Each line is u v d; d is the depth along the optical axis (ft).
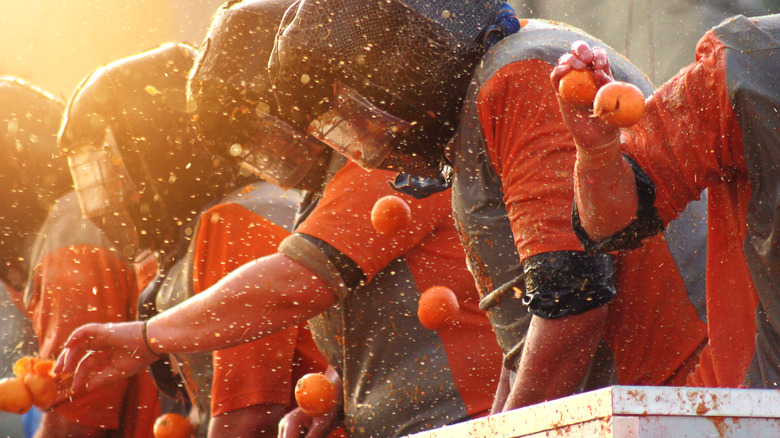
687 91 14.58
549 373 16.96
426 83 18.08
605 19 55.67
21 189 39.93
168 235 32.42
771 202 13.94
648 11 52.54
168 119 31.99
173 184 31.83
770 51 14.03
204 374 31.19
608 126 13.69
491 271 19.12
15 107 40.19
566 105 13.87
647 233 14.90
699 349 17.84
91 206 33.19
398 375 25.12
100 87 32.42
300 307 23.91
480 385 24.53
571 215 15.89
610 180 14.25
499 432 12.78
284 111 19.79
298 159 23.32
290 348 28.91
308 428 28.04
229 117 22.86
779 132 13.66
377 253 24.21
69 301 36.40
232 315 23.80
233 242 29.32
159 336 24.73
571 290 16.22
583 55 13.57
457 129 18.66
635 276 17.94
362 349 25.90
